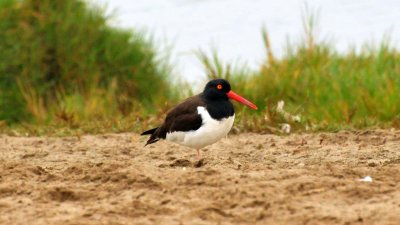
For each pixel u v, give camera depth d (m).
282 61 20.05
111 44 20.91
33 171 11.41
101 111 17.88
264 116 15.57
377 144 13.59
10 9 20.70
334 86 17.73
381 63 19.22
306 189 10.11
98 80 20.56
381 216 9.02
